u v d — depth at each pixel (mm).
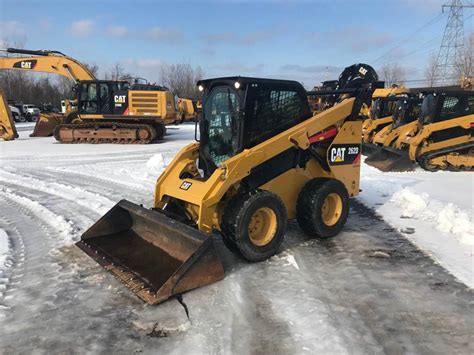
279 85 5203
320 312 3734
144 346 3273
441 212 6332
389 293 4109
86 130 18906
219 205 5023
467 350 3176
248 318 3658
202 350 3211
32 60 21141
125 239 5270
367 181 9484
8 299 4020
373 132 16562
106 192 8711
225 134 5258
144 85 19922
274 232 4922
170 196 5211
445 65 48375
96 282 4398
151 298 3857
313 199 5395
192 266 4094
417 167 12406
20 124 35656
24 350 3230
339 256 5078
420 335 3379
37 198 8148
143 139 18969
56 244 5504
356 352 3152
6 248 5320
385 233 5934
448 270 4641
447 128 11797
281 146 5059
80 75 21234
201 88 5574
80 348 3252
